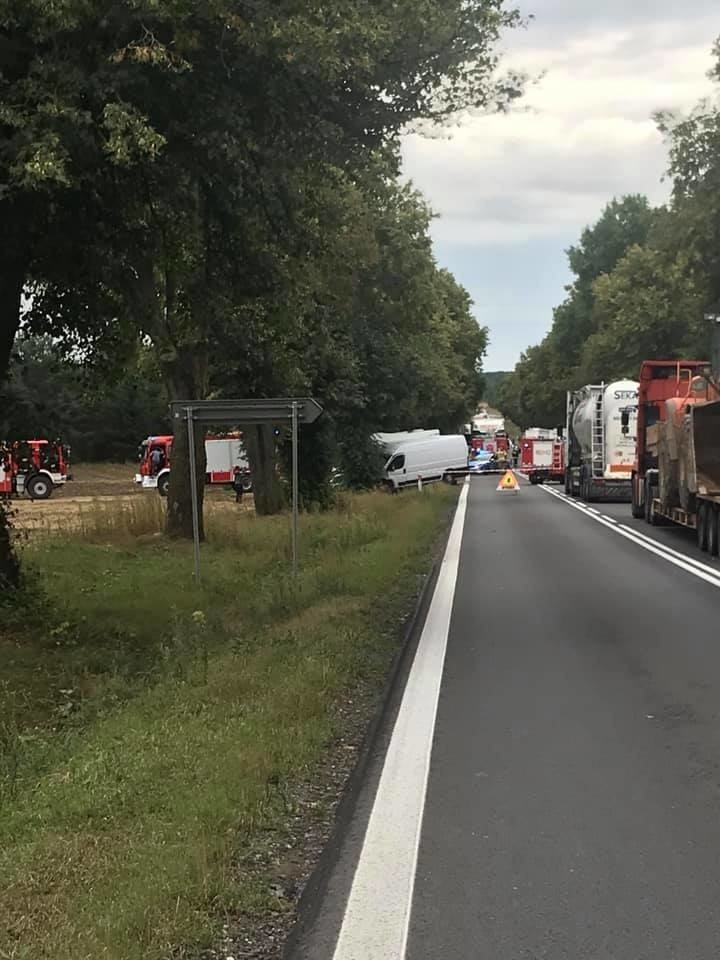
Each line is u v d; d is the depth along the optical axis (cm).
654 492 2833
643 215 8506
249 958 406
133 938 401
